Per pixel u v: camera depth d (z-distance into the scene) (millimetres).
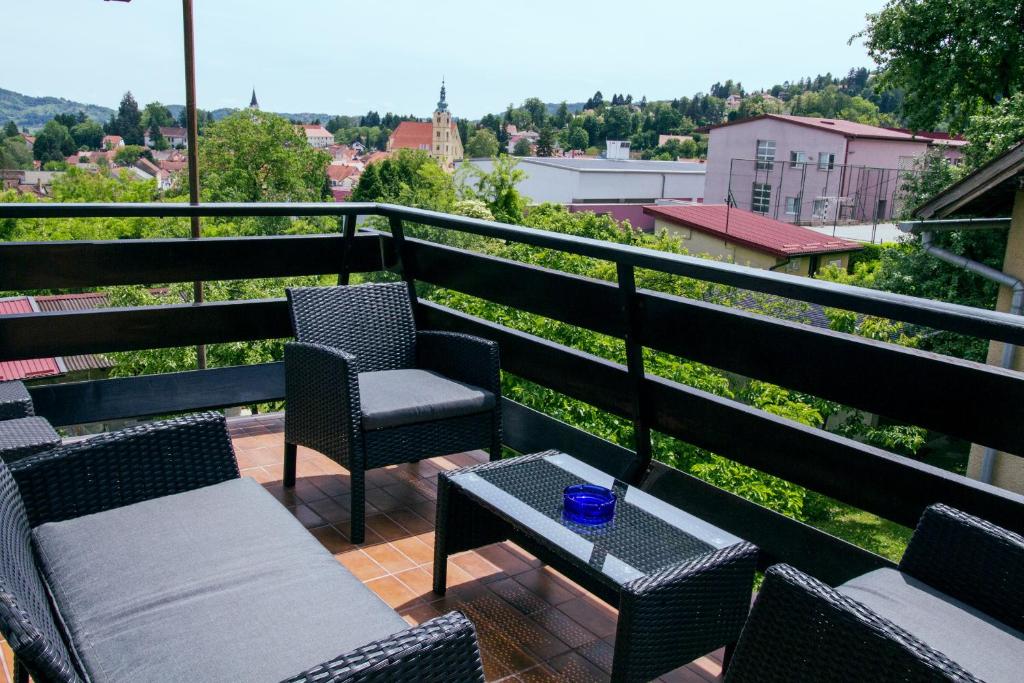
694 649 1834
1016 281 7160
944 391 1991
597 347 12086
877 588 1646
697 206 26953
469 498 2215
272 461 3453
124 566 1615
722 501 2580
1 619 1087
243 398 3980
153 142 97375
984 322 1729
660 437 10992
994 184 7031
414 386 3006
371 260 4199
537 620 2283
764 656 1341
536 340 3303
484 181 31672
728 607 1875
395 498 3125
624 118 110375
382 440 2770
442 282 3773
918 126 21125
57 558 1649
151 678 1286
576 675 2035
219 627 1415
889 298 1915
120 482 1903
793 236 24094
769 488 10086
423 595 2404
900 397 2084
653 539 1933
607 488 2119
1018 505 1887
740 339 2457
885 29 20500
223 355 17688
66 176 41156
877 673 1176
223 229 18641
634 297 2766
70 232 19859
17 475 1778
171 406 3818
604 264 14203
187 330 3834
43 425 2357
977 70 19484
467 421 2977
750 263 23406
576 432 3186
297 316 3217
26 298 16031
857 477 2217
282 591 1535
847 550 2250
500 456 3080
